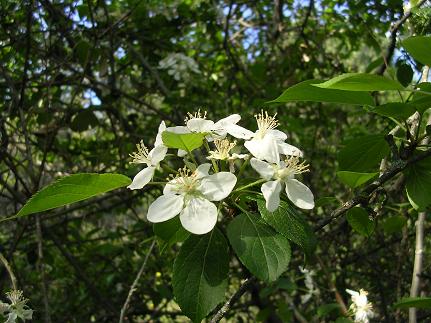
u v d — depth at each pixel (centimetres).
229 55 56
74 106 50
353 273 53
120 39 50
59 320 56
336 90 21
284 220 19
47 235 51
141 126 64
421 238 29
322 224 20
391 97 54
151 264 54
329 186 58
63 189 19
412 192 22
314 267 49
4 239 61
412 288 28
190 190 20
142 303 58
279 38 62
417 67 33
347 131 62
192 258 19
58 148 51
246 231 19
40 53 45
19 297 28
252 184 20
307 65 57
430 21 27
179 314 58
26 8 43
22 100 41
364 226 24
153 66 56
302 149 60
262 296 43
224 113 54
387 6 44
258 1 60
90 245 63
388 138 22
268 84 53
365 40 55
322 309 38
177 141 20
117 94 51
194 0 54
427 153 21
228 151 21
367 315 35
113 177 19
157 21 53
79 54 45
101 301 49
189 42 63
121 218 70
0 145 40
